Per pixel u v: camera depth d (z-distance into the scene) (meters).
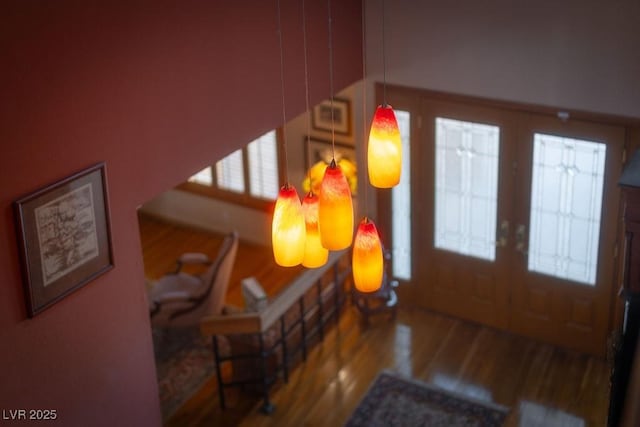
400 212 7.38
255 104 5.67
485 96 6.42
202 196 8.94
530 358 6.83
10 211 4.19
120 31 4.56
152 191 5.03
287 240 3.66
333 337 7.16
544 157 6.43
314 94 6.26
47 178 4.34
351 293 7.23
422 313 7.49
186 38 4.99
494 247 6.96
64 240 4.50
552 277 6.77
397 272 7.62
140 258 5.07
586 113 6.06
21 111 4.12
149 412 5.43
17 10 3.99
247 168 8.46
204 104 5.25
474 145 6.71
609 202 6.26
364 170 7.39
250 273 8.30
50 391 4.66
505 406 6.32
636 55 5.66
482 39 6.23
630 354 4.41
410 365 6.80
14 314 4.35
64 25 4.24
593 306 6.66
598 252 6.46
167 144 5.05
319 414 6.32
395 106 6.95
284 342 6.46
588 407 6.27
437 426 6.16
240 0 5.31
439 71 6.54
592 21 5.73
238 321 6.04
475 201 6.91
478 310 7.26
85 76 4.42
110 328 4.97
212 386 6.68
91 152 4.56
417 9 6.42
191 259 7.59
